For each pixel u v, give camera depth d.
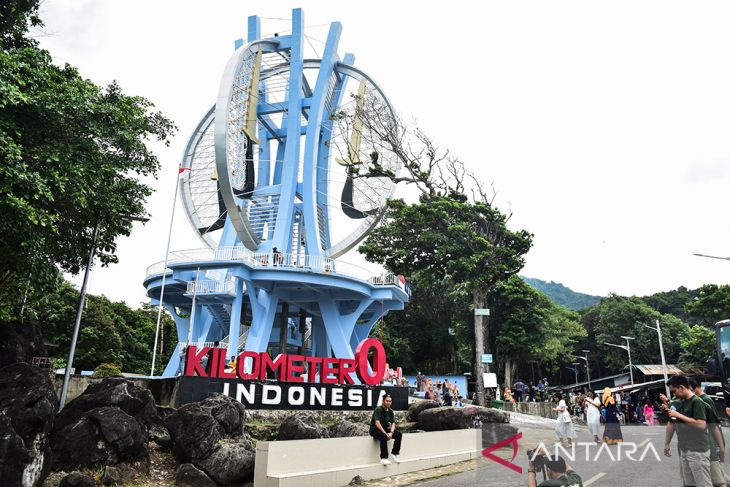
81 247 18.25
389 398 15.98
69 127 15.31
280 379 23.59
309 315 50.44
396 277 41.94
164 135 19.23
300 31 46.09
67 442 13.66
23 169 12.83
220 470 14.44
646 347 83.75
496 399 44.91
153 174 18.58
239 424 16.27
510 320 59.91
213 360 21.58
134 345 63.09
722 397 23.22
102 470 13.52
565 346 81.62
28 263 15.22
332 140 49.34
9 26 16.12
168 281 38.97
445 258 45.66
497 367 66.81
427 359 72.94
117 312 65.94
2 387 12.49
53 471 13.15
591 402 17.41
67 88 14.84
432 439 17.64
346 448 14.62
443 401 34.09
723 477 6.68
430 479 14.73
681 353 79.69
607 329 88.19
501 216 45.59
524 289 60.28
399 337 68.81
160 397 21.66
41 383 12.78
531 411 39.69
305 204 44.06
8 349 20.77
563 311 83.88
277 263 37.53
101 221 17.72
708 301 57.16
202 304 41.81
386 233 46.97
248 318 44.94
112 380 16.42
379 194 50.34
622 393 42.16
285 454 13.10
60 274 19.02
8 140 12.65
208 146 50.19
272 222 44.12
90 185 15.84
